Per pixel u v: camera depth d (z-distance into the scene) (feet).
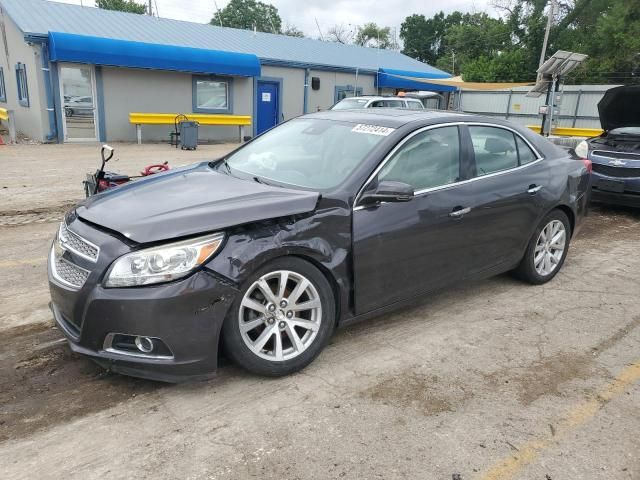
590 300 15.92
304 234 10.64
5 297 14.80
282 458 8.77
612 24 112.78
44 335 12.64
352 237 11.37
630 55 112.88
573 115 75.56
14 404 9.96
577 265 19.21
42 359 11.58
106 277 9.47
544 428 9.79
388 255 12.05
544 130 47.14
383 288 12.23
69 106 53.83
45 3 60.59
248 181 12.40
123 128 57.67
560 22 124.06
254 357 10.51
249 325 10.39
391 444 9.20
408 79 78.38
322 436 9.35
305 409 10.09
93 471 8.36
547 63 43.47
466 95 90.33
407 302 13.03
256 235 10.16
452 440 9.36
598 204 30.19
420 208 12.53
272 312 10.62
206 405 10.11
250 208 10.37
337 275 11.23
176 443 9.05
